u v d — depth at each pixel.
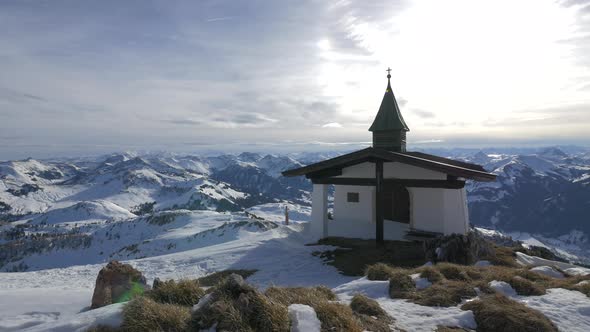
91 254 171.38
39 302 11.12
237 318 6.51
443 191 21.39
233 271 18.12
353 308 8.80
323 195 24.17
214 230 81.56
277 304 7.12
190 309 7.41
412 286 11.24
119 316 7.08
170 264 21.03
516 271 12.79
